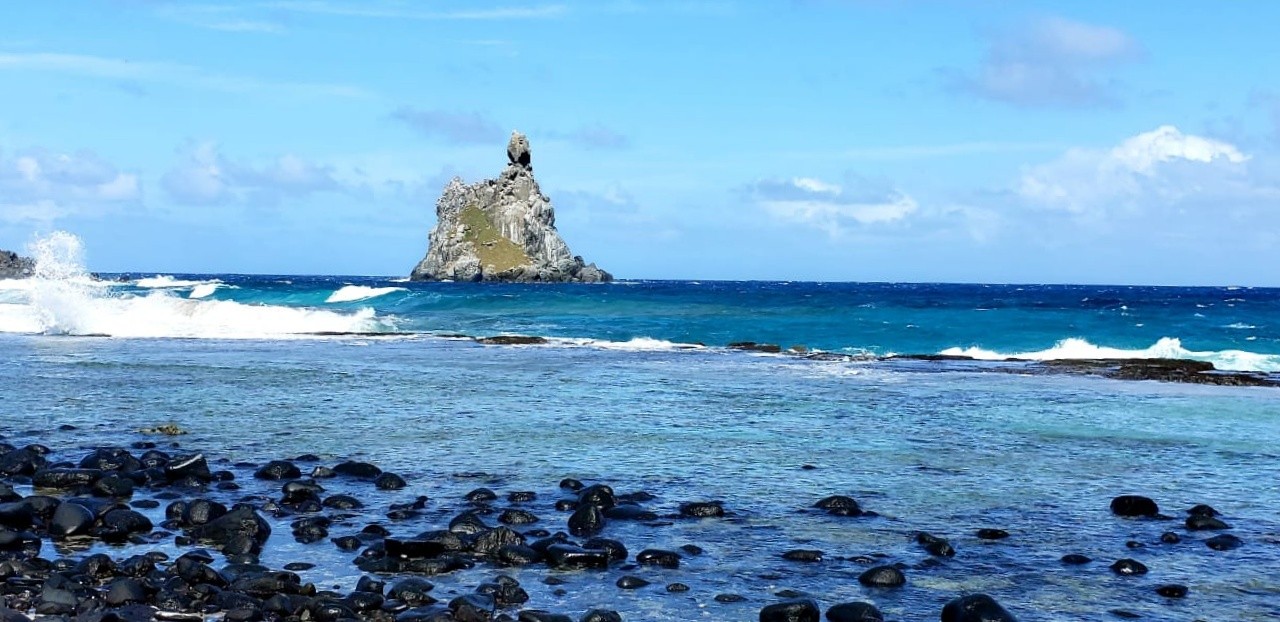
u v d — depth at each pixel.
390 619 8.12
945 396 23.20
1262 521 11.77
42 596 8.43
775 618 8.25
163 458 14.45
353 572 9.56
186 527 11.19
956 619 8.14
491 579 9.40
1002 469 14.63
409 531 10.90
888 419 19.41
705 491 13.09
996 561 10.09
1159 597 9.02
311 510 11.92
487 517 11.57
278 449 15.78
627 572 9.66
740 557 10.17
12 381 24.42
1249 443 17.02
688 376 27.25
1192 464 15.14
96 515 11.26
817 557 10.10
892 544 10.66
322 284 162.38
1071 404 21.92
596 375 27.22
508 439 16.80
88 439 16.55
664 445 16.36
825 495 12.91
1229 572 9.79
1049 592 9.13
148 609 8.33
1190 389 25.12
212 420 18.64
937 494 12.98
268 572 9.18
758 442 16.70
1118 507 12.10
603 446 16.23
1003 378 27.55
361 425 18.14
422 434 17.22
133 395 22.03
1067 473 14.39
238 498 12.47
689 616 8.46
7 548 10.18
